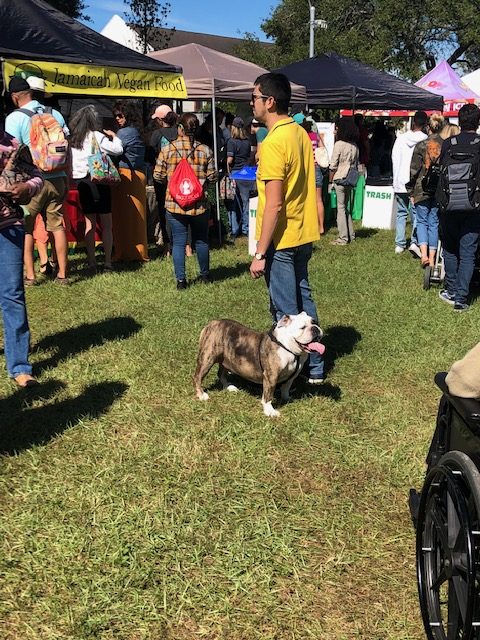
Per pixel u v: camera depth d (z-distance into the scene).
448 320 6.21
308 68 13.30
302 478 3.52
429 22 35.28
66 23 7.89
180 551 2.88
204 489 3.36
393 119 23.72
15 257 4.26
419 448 3.86
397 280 7.81
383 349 5.44
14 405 4.21
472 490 2.05
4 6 7.39
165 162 6.84
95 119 7.23
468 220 6.25
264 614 2.55
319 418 4.20
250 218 8.95
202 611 2.55
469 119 6.16
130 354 5.12
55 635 2.41
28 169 4.07
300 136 4.10
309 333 3.91
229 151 10.72
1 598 2.58
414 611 2.59
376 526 3.12
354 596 2.66
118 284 7.15
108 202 7.48
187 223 6.97
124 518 3.09
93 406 4.23
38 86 6.28
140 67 8.00
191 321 5.96
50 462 3.57
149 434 3.92
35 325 5.77
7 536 2.95
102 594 2.61
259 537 2.98
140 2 17.78
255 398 4.48
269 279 4.36
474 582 1.95
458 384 2.31
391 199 11.77
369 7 37.81
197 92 10.10
